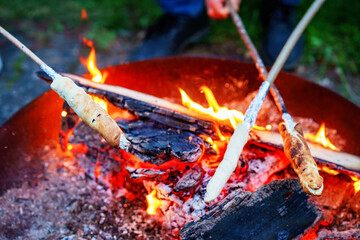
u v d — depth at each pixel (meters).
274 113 1.03
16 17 1.84
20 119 0.92
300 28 0.85
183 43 1.60
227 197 0.76
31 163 0.94
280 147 0.83
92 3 1.95
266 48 1.53
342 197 0.83
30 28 1.78
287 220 0.72
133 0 1.95
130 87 1.08
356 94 1.47
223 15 1.19
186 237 0.71
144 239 0.83
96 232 0.84
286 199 0.75
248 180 0.84
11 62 1.58
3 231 0.82
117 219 0.86
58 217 0.86
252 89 1.09
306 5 1.84
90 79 0.98
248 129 0.73
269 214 0.73
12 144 0.91
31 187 0.91
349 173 0.80
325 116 1.01
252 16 1.80
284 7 1.53
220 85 1.09
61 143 0.92
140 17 1.87
